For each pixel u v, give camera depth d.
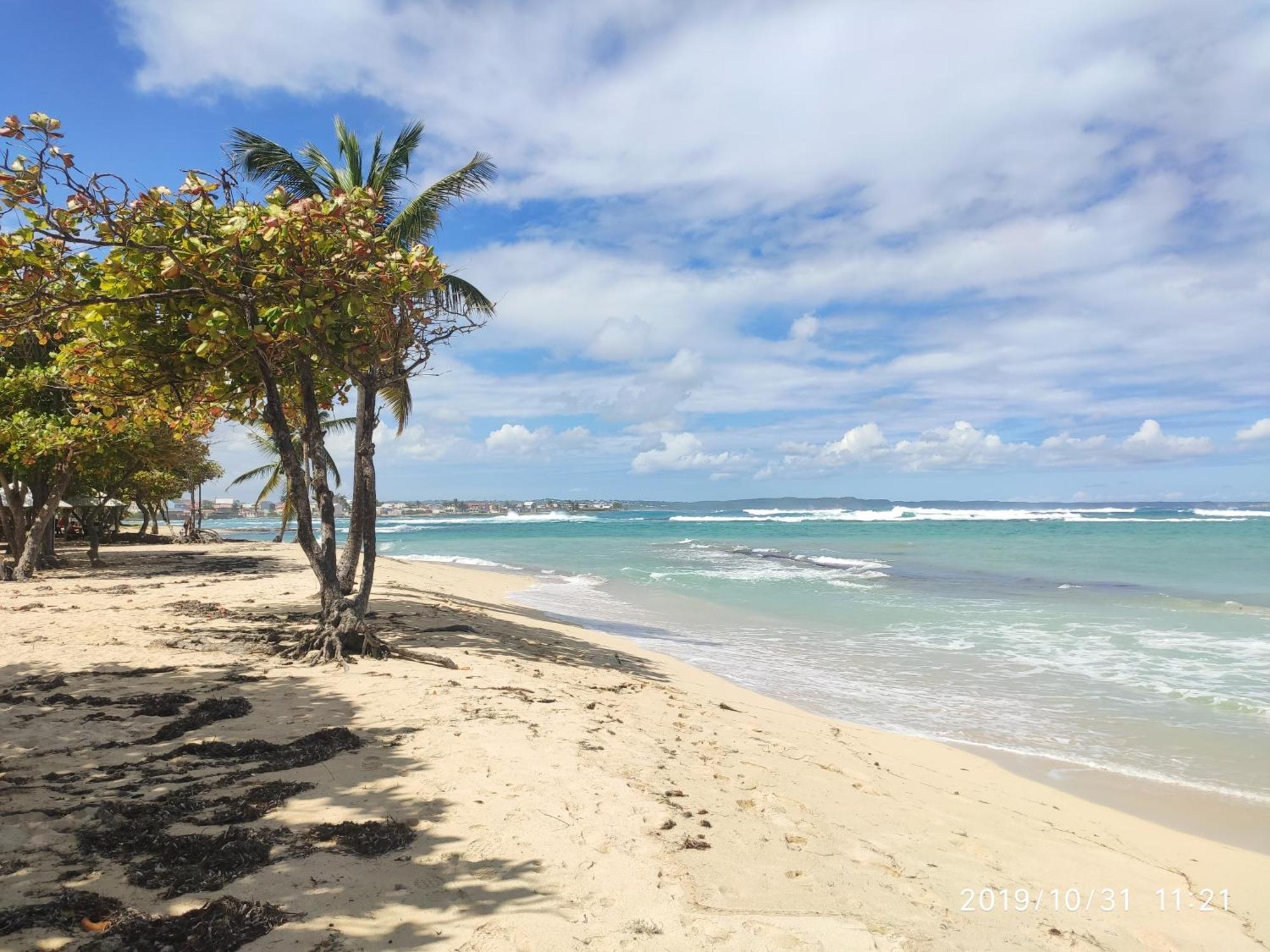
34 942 2.66
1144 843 5.52
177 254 7.19
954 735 8.38
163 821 3.77
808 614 17.02
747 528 71.12
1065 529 56.53
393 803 4.20
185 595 14.31
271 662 7.88
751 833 4.35
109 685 6.62
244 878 3.26
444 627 11.00
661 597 20.19
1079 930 3.84
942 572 26.45
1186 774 7.22
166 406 10.30
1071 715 9.13
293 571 21.02
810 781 5.69
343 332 8.74
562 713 6.52
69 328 8.40
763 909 3.43
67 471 18.20
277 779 4.46
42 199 6.40
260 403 10.81
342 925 2.94
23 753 4.73
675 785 4.98
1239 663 11.89
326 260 7.83
